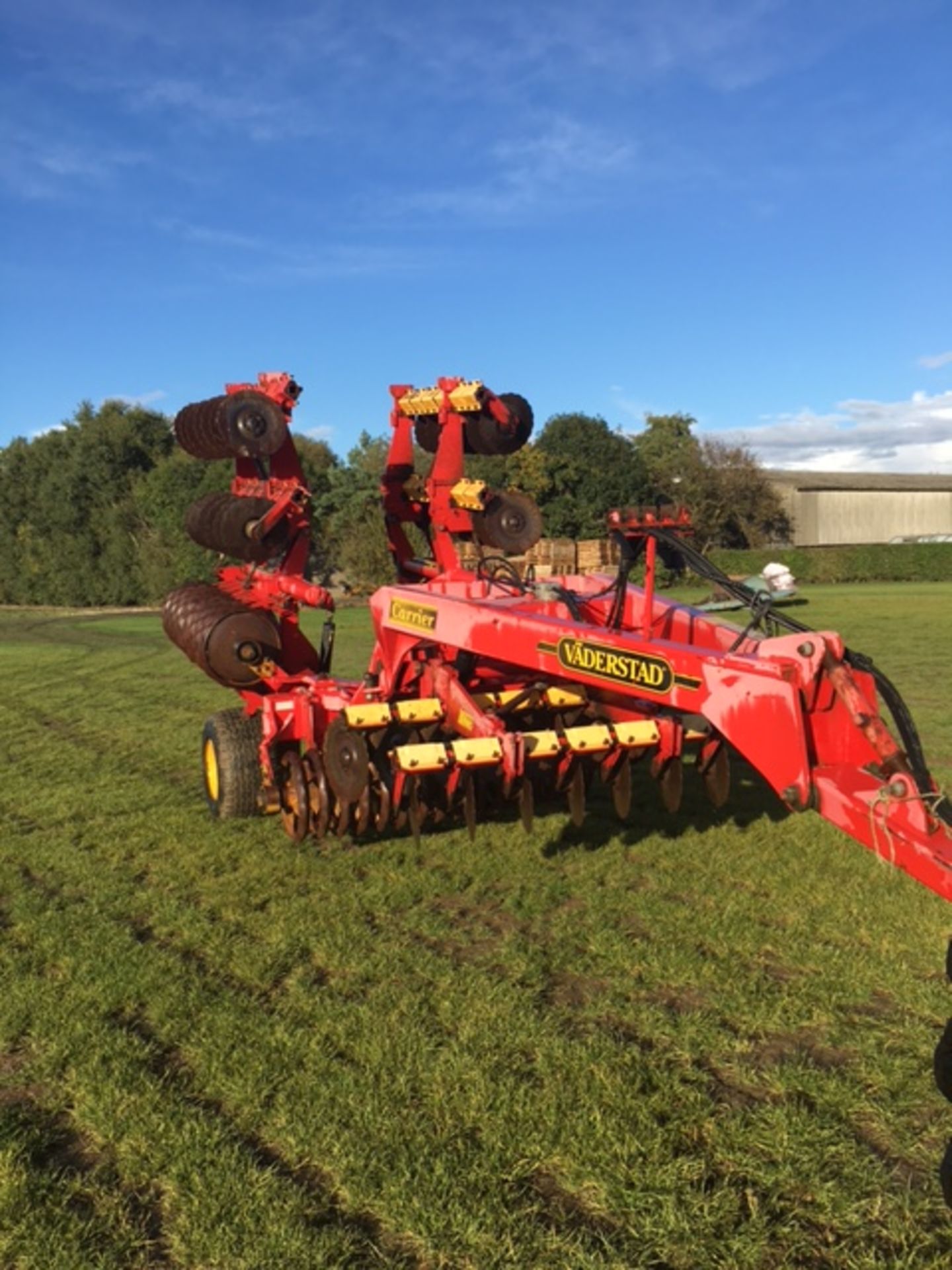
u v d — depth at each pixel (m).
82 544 54.25
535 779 6.45
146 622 37.56
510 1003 4.79
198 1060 4.36
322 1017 4.70
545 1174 3.60
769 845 7.19
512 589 6.49
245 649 7.75
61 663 21.83
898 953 5.29
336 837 7.54
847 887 6.28
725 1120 3.84
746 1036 4.50
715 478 63.69
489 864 6.91
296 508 8.13
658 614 6.26
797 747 3.75
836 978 5.00
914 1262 3.13
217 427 7.87
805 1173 3.53
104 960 5.39
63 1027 4.67
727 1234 3.25
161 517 50.56
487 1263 3.14
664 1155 3.63
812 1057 4.32
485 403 7.75
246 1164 3.62
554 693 6.40
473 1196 3.44
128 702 15.33
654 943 5.48
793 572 52.06
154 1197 3.53
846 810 3.54
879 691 3.78
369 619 30.16
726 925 5.70
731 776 9.26
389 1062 4.28
